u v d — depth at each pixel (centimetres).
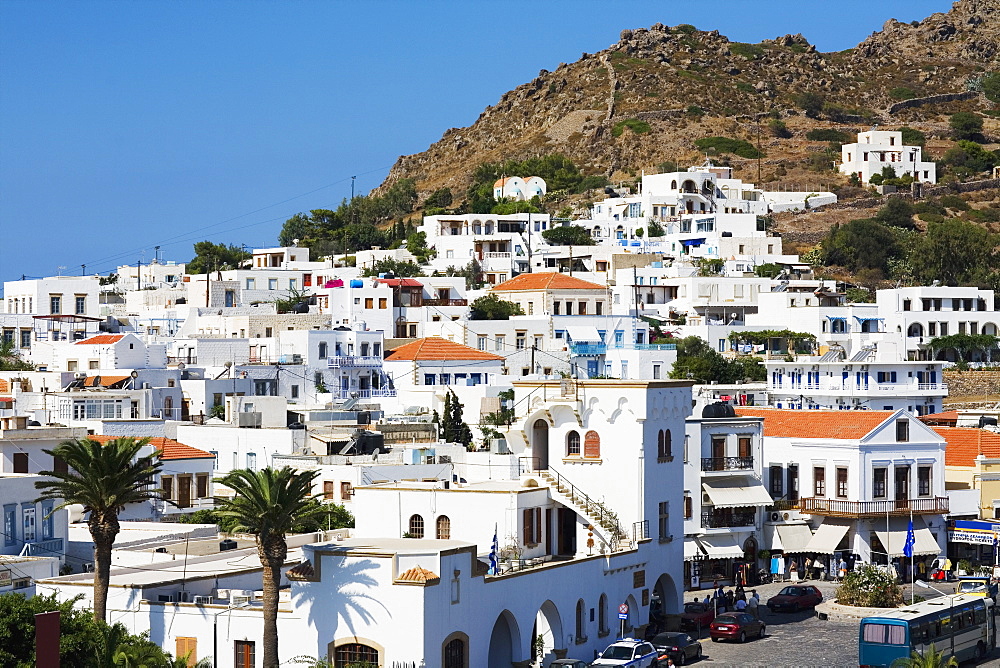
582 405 9181
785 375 16200
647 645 7800
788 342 19050
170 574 7531
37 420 11894
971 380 18675
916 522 11388
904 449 11394
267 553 6775
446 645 6900
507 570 7719
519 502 8525
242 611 6988
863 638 8038
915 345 19100
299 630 6938
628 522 9069
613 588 8650
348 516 9744
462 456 10569
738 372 17012
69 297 18225
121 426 11069
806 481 11475
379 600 6800
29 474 8206
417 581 6731
